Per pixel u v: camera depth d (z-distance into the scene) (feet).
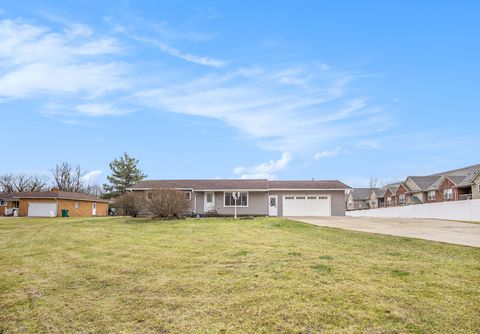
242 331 15.21
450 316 16.19
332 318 16.28
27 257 34.35
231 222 67.72
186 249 36.29
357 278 22.63
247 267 26.66
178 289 21.47
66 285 23.17
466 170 151.43
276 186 108.88
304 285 21.34
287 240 41.86
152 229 58.18
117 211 176.76
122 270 27.07
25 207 152.56
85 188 249.96
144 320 16.69
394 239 40.86
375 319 16.03
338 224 65.62
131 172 182.09
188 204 83.66
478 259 27.86
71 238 48.57
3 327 16.19
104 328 15.89
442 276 22.71
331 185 109.50
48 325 16.35
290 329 15.23
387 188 202.59
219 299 19.33
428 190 158.40
